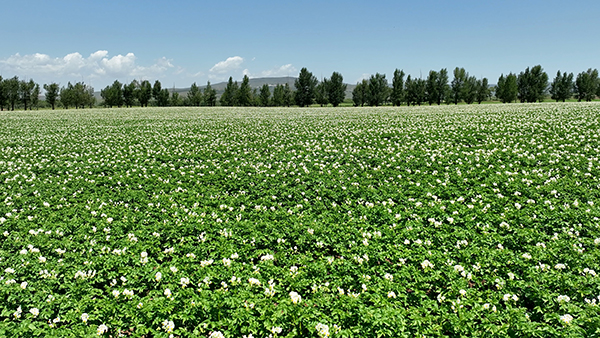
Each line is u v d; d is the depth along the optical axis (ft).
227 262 25.79
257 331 20.24
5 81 326.65
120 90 383.86
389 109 207.51
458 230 32.17
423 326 20.27
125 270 25.91
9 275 24.98
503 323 20.01
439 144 74.33
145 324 20.86
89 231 33.27
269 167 60.95
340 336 19.40
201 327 20.88
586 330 19.10
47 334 19.52
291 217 36.01
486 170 51.75
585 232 31.50
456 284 23.38
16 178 54.54
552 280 23.06
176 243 31.60
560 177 47.47
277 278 24.81
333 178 52.49
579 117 102.06
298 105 392.27
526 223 32.83
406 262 27.50
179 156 72.49
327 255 30.50
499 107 170.91
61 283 24.99
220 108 280.72
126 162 67.31
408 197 42.39
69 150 80.94
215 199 43.62
